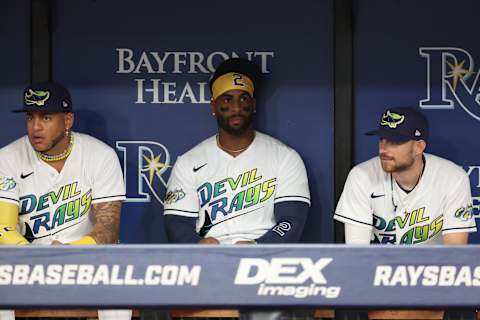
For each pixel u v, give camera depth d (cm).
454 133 1800
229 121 1669
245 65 1719
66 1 1786
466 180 1606
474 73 1792
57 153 1644
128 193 1806
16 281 944
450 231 1593
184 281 943
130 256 944
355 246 943
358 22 1788
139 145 1803
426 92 1795
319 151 1798
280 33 1791
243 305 944
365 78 1792
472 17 1791
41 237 1659
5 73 1794
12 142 1730
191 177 1691
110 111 1802
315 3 1783
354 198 1614
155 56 1797
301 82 1792
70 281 945
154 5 1792
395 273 941
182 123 1805
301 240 1800
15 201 1641
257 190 1681
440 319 1466
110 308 953
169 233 1667
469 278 940
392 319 1480
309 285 944
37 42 1772
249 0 1792
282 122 1797
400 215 1617
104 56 1797
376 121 1794
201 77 1802
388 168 1570
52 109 1605
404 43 1791
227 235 1670
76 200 1655
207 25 1794
